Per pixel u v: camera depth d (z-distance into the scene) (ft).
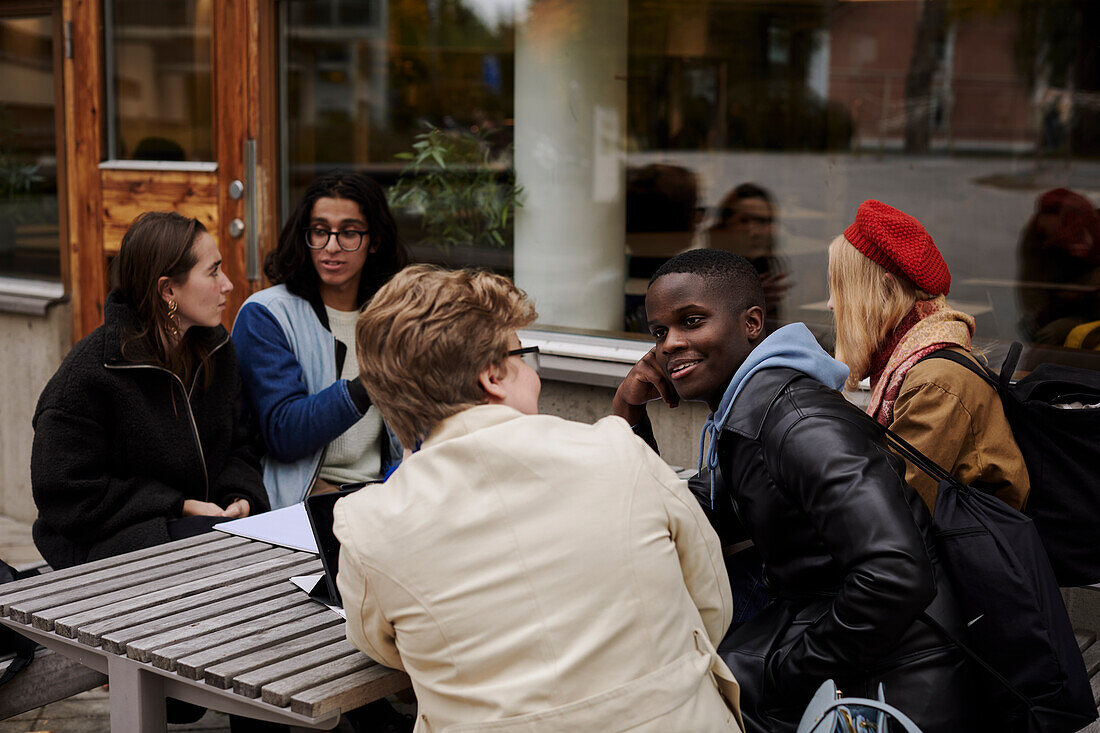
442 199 13.57
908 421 7.41
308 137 14.30
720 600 5.42
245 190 14.62
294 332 10.57
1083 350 10.76
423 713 4.98
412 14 13.37
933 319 7.86
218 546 8.01
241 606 6.78
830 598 6.05
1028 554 5.97
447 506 4.90
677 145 12.59
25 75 16.35
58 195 16.29
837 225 12.23
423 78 13.47
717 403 6.77
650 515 5.02
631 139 12.73
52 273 16.60
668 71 12.50
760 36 12.16
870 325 7.96
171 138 15.20
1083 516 7.38
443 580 4.81
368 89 13.82
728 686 5.28
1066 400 7.76
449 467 4.99
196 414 9.68
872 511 5.38
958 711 5.76
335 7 13.82
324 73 14.06
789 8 12.01
